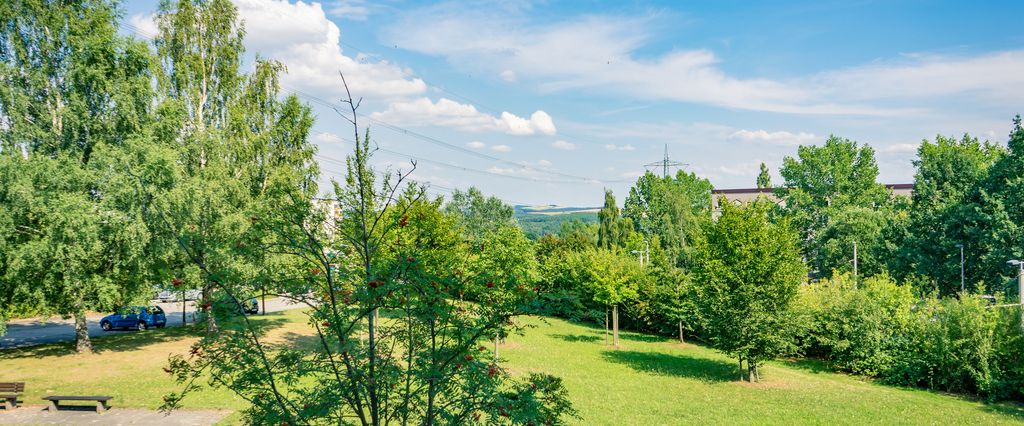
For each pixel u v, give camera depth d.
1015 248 34.38
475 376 6.72
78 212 20.92
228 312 6.38
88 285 22.27
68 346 26.97
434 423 6.73
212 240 6.93
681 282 36.00
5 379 20.14
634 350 32.06
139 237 22.06
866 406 18.84
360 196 6.73
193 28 31.28
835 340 26.50
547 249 68.38
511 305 7.22
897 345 24.42
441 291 6.90
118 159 22.83
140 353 25.31
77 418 15.49
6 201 21.05
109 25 25.20
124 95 24.52
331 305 6.68
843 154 62.28
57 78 24.44
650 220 72.31
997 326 21.27
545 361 26.72
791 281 22.52
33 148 23.62
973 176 45.34
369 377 6.39
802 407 18.62
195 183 24.31
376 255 7.16
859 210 52.91
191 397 17.73
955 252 39.78
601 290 33.44
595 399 19.14
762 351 22.58
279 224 6.59
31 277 21.94
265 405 6.49
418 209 7.80
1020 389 19.89
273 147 32.88
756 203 23.34
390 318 7.04
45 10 23.77
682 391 21.05
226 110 32.62
